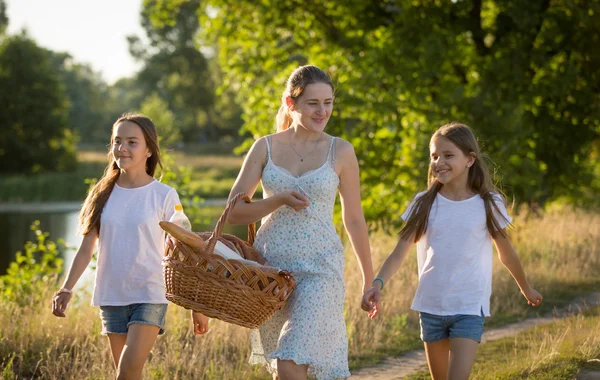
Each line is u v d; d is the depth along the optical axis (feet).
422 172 41.63
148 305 13.94
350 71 46.19
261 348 13.93
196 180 164.76
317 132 13.39
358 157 43.32
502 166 41.14
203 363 19.93
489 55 48.37
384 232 43.39
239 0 51.67
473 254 13.92
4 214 118.42
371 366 20.84
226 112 257.96
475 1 48.29
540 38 47.85
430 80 46.37
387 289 27.96
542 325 24.86
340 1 48.62
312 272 13.05
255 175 13.71
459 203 14.11
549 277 32.37
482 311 13.76
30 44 192.44
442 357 14.23
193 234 12.05
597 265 35.09
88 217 14.46
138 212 14.29
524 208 43.88
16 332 20.38
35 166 184.55
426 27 46.52
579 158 49.96
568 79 45.57
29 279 26.89
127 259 14.10
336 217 44.01
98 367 18.26
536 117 48.19
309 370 13.08
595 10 46.26
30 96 190.19
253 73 51.55
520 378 17.52
